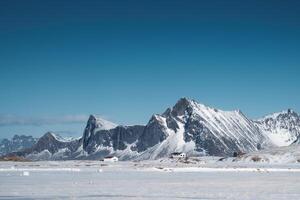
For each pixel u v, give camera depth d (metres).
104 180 94.94
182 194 63.91
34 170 147.38
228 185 82.00
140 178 104.31
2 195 61.75
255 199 57.59
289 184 85.19
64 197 59.28
